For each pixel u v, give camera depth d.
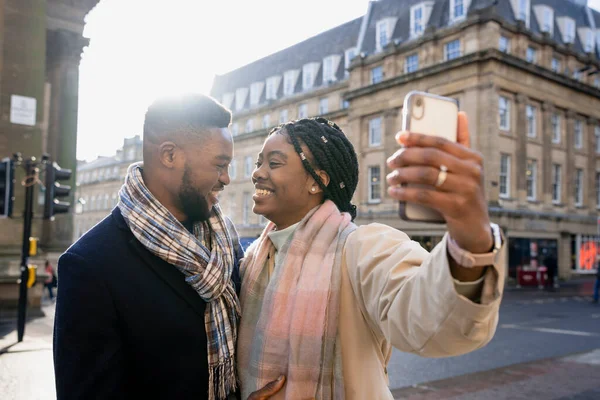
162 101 1.42
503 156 23.77
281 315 1.37
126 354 1.32
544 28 26.84
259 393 1.30
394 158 0.77
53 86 18.75
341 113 32.25
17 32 11.14
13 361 5.56
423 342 0.96
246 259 1.72
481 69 22.89
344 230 1.42
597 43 32.31
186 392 1.33
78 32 18.44
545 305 15.47
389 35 28.61
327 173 1.55
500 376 5.92
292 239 1.48
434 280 0.90
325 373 1.29
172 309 1.33
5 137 10.85
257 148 40.25
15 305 10.45
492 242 0.83
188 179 1.42
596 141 29.36
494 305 0.84
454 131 0.85
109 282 1.30
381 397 1.32
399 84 26.02
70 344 1.25
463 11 24.64
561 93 26.50
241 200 41.25
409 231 24.88
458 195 0.75
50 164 7.88
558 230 25.95
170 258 1.34
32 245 7.42
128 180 1.47
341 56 36.34
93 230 1.40
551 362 6.77
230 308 1.47
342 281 1.34
